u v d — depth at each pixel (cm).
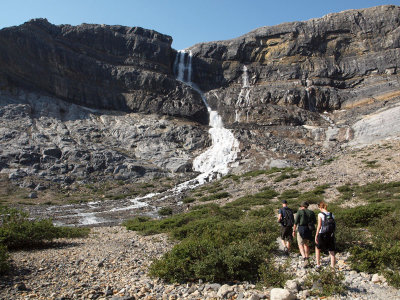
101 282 831
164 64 8394
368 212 1494
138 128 6375
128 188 4500
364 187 2559
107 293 735
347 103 7206
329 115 7069
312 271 834
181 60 8900
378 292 680
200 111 7375
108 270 948
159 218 2753
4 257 878
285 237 1075
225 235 1154
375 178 2795
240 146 5459
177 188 4419
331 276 710
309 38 8169
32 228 1316
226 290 716
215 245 1036
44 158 4925
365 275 782
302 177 3453
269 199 2906
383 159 3316
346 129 5569
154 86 7538
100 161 5128
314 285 714
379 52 7719
